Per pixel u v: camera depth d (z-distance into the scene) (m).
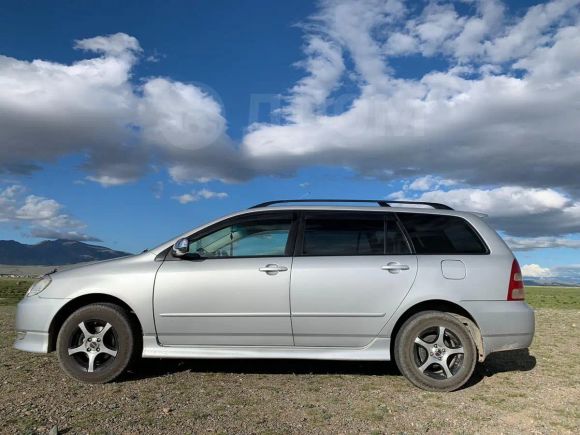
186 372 5.75
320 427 3.99
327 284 5.21
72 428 3.85
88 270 5.42
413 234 5.46
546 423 4.18
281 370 5.90
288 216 5.55
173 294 5.25
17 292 45.06
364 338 5.23
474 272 5.27
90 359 5.21
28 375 5.48
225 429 3.89
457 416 4.33
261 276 5.24
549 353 7.14
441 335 5.16
